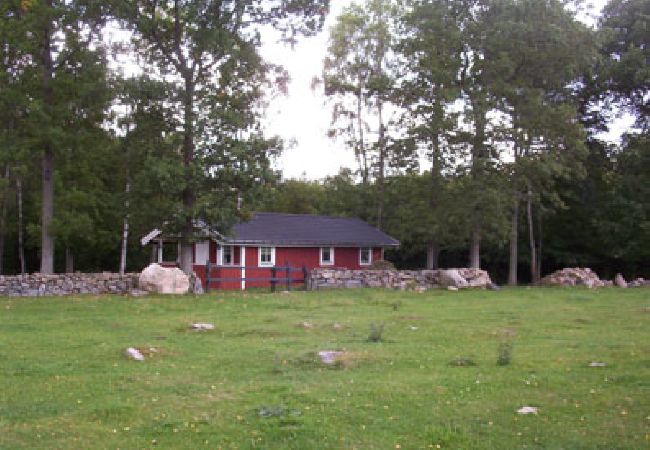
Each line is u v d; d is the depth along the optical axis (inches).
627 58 1504.7
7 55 1000.9
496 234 1279.5
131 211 1023.6
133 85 987.9
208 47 1023.6
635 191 1494.8
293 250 1419.8
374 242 1526.8
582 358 459.8
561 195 1628.9
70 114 1013.2
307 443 280.1
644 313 740.7
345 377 401.4
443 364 441.1
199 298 904.3
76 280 965.8
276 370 421.1
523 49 1235.9
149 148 1013.8
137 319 684.7
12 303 824.9
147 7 1045.2
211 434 294.5
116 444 282.8
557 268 1833.2
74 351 493.7
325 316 710.5
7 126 1059.3
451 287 1121.4
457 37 1237.1
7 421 316.2
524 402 342.3
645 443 278.4
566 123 1251.2
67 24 1013.8
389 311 764.6
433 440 283.3
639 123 1649.9
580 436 288.4
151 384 386.6
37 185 1386.6
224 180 1014.4
